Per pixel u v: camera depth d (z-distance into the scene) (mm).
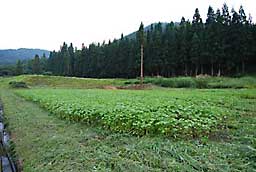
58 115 18594
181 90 46188
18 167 10102
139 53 80938
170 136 10789
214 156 8492
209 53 70875
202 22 81375
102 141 11031
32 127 15695
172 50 75875
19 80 80562
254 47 71000
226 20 73062
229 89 45469
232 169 7371
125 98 24766
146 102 19734
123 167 7797
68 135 12672
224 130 12578
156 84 63188
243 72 70875
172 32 83938
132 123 11664
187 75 75562
